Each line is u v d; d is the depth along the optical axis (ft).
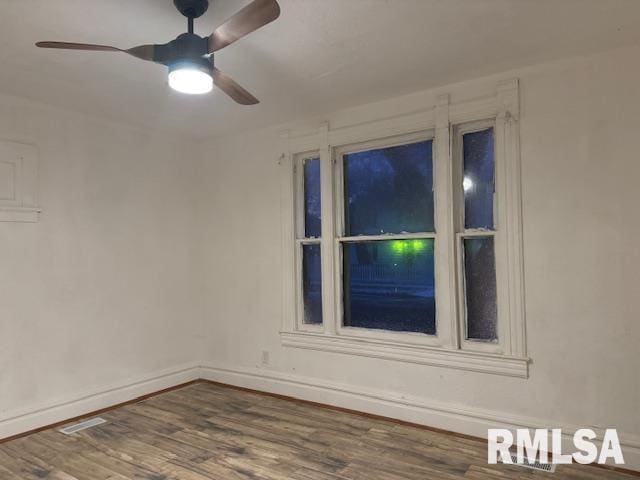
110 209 12.53
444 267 10.43
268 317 13.42
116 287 12.59
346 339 11.79
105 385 12.19
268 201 13.48
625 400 8.43
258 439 10.01
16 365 10.43
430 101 10.62
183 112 11.96
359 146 11.94
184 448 9.61
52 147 11.30
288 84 10.13
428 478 8.23
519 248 9.43
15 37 7.68
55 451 9.52
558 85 9.11
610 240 8.61
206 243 15.01
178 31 7.55
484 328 10.16
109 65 8.90
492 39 8.11
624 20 7.48
